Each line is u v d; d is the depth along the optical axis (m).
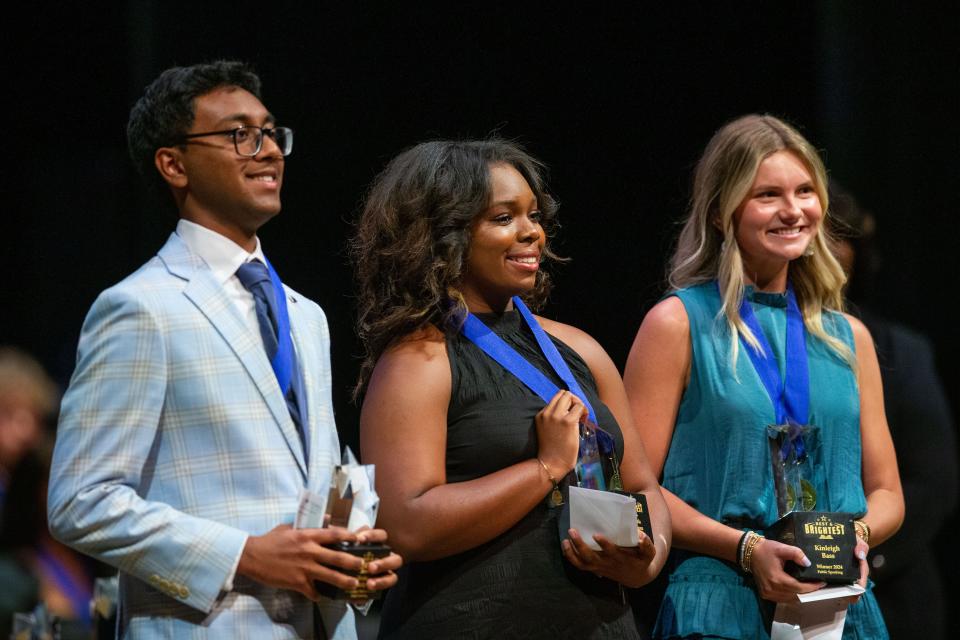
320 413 3.91
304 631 3.69
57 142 11.05
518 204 4.20
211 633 3.56
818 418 4.83
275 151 3.93
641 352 4.94
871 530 4.75
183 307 3.71
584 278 9.48
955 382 8.71
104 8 10.88
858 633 4.71
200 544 3.50
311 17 8.97
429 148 4.28
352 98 9.12
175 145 3.89
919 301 8.77
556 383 4.21
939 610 5.79
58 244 10.95
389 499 3.89
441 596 3.92
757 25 9.33
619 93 9.41
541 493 3.90
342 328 9.22
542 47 9.33
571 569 4.00
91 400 3.56
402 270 4.14
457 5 9.23
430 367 4.01
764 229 4.91
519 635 3.88
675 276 5.16
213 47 8.67
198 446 3.64
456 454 4.00
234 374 3.70
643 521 3.98
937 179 8.77
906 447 5.84
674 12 9.36
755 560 4.49
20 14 10.80
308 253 9.16
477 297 4.26
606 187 9.47
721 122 9.39
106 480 3.52
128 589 3.71
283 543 3.50
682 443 4.88
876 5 8.76
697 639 4.61
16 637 5.33
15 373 6.87
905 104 8.78
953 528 8.57
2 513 6.66
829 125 8.88
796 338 4.93
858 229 5.97
